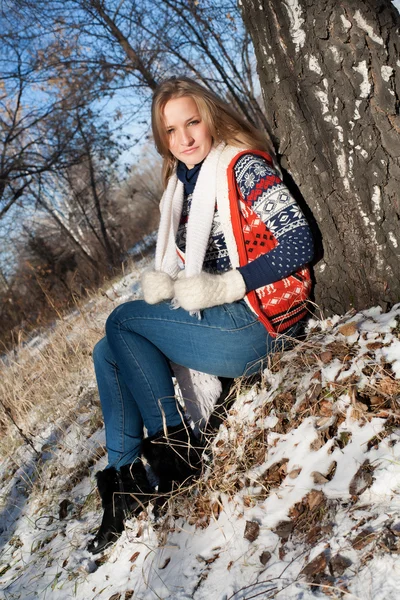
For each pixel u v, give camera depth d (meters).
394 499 1.56
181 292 2.05
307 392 2.03
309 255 2.05
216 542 1.87
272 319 2.17
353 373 1.96
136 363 2.17
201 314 2.14
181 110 2.21
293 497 1.79
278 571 1.59
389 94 2.07
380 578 1.37
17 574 2.39
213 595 1.67
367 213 2.19
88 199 20.38
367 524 1.53
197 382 2.36
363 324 2.15
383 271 2.21
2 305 10.38
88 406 3.47
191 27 10.97
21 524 2.75
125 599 1.90
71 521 2.52
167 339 2.19
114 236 20.00
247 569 1.69
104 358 2.29
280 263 2.04
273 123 2.37
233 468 2.05
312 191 2.28
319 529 1.63
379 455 1.69
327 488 1.71
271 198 2.07
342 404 1.91
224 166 2.18
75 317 5.34
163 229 2.41
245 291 2.07
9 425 3.96
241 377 2.29
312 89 2.18
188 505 2.05
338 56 2.10
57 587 2.15
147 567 1.97
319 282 2.36
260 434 2.09
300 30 2.15
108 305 5.40
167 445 2.13
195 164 2.31
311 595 1.44
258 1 2.23
